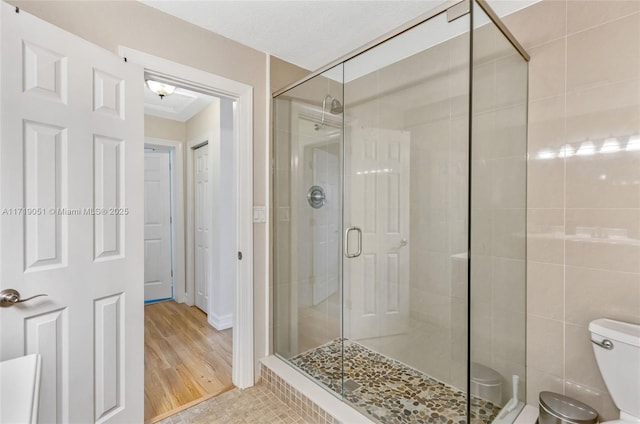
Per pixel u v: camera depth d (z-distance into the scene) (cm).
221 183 307
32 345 120
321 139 245
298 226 238
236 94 206
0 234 111
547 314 164
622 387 131
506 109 157
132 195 157
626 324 138
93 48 139
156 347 268
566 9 155
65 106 129
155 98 321
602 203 146
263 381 217
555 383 162
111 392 149
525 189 169
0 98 111
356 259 252
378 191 238
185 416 179
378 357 234
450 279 193
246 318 211
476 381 149
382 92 229
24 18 117
